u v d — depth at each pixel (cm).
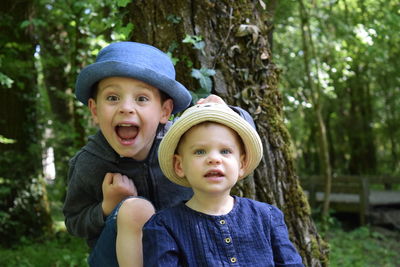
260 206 183
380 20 803
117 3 275
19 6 725
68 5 735
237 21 268
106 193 196
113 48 197
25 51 738
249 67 269
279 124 278
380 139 1847
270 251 174
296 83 1045
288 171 280
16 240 728
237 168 174
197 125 172
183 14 267
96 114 201
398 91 1538
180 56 267
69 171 215
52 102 992
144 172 204
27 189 749
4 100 734
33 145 749
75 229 213
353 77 1362
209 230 171
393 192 1249
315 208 1027
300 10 816
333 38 945
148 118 190
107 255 190
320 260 292
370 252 777
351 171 1647
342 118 1648
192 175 170
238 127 173
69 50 906
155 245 167
